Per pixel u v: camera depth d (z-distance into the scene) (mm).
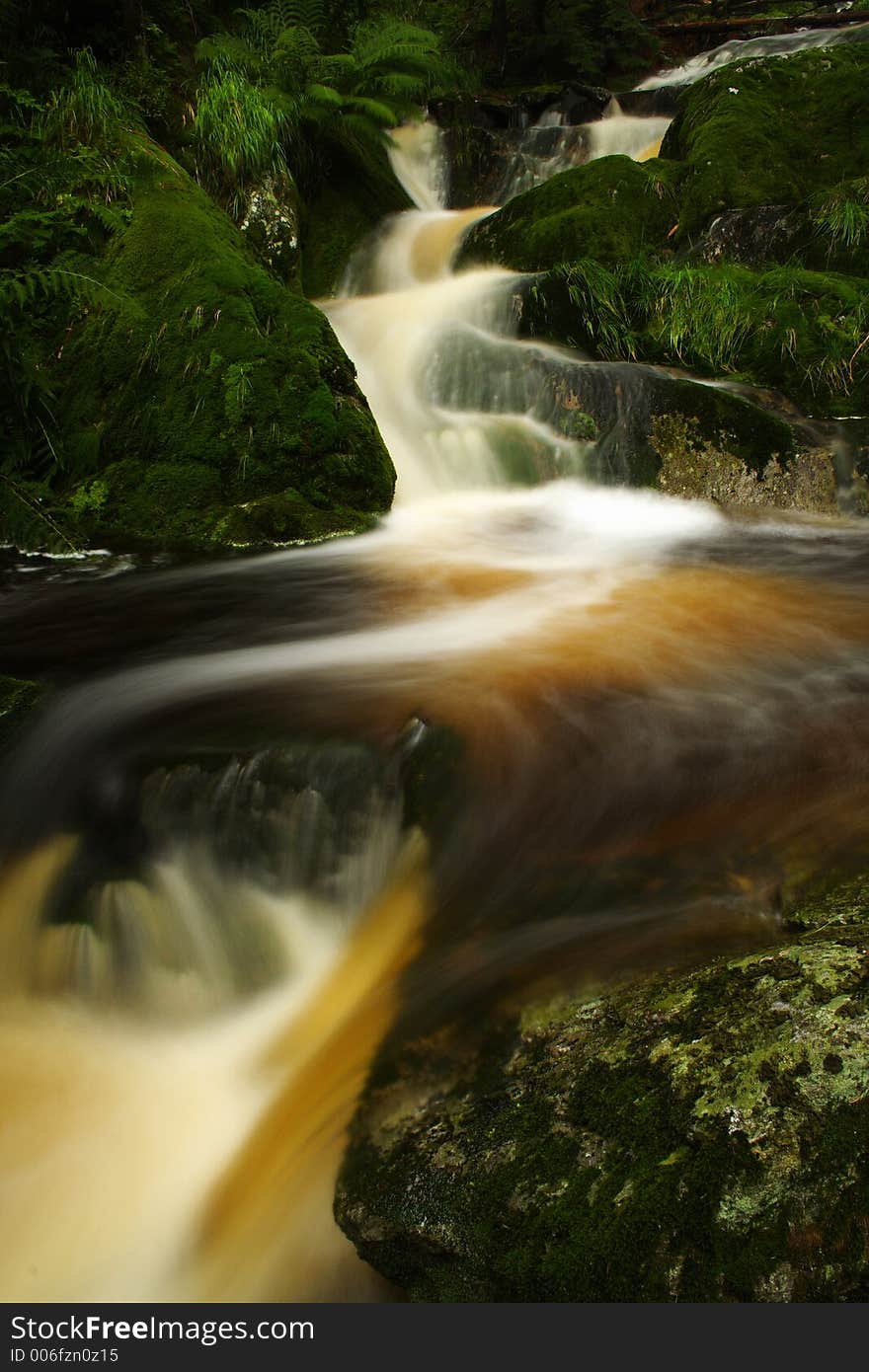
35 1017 2844
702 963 2215
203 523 5523
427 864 2891
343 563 5242
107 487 5766
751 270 7324
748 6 16062
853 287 6715
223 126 8094
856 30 13172
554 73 14719
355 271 9633
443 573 5066
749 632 4176
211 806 3031
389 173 10820
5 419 5797
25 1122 2424
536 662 3838
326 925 2906
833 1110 1631
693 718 3359
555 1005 2223
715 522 5840
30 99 6910
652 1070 1855
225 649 4109
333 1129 2152
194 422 5734
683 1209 1609
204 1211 2160
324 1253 2014
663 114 12500
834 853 2572
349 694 3537
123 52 8562
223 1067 2562
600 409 6254
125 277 6316
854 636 4117
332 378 5957
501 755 3100
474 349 6758
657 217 8078
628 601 4605
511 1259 1710
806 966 1956
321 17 10578
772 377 6492
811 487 5863
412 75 10438
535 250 8242
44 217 6098
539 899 2660
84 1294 2076
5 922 3035
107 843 3082
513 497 6285
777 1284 1492
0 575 5172
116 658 4059
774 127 8266
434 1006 2375
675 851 2703
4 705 3578
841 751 3109
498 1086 2047
